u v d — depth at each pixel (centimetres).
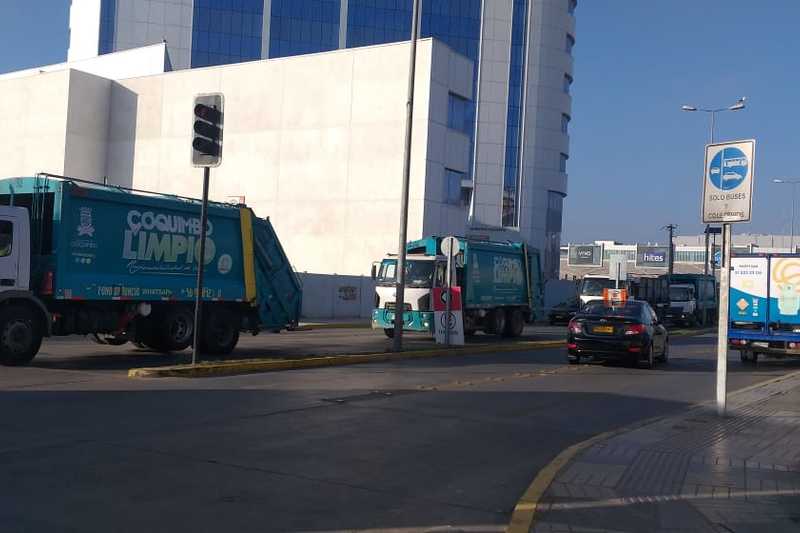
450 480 727
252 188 3900
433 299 2155
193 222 1717
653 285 4188
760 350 2128
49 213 1492
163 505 607
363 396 1208
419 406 1135
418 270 2314
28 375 1326
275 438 873
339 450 828
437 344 2189
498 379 1512
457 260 2438
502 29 6600
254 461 762
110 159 4253
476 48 6562
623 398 1328
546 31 6725
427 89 3528
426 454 830
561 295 5403
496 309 2656
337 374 1496
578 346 1830
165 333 1675
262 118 3894
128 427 902
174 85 4100
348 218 3681
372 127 3644
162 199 1662
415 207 3541
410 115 1878
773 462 823
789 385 1565
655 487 710
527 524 587
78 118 4109
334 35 6250
